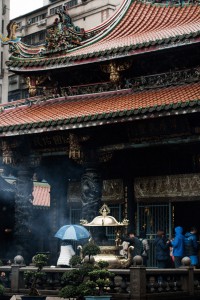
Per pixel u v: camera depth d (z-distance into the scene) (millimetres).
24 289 19219
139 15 31219
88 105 25406
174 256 21547
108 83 26656
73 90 27703
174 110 20828
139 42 25625
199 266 23688
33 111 27062
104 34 29922
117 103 24312
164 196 25625
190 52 24219
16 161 26406
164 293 17516
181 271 18453
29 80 28859
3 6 79438
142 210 26406
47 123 23641
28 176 26609
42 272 17875
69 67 26844
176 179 25344
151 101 22922
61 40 28656
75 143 24188
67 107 26172
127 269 18422
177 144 23203
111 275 16672
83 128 23547
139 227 26266
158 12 30828
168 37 23984
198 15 28953
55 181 30125
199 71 24391
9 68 28531
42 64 27359
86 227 23500
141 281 16828
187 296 18297
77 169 29172
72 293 15930
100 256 19734
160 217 25750
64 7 29203
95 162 24391
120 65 25719
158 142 23156
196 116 21578
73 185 29562
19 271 19609
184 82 24625
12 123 25375
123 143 23984
